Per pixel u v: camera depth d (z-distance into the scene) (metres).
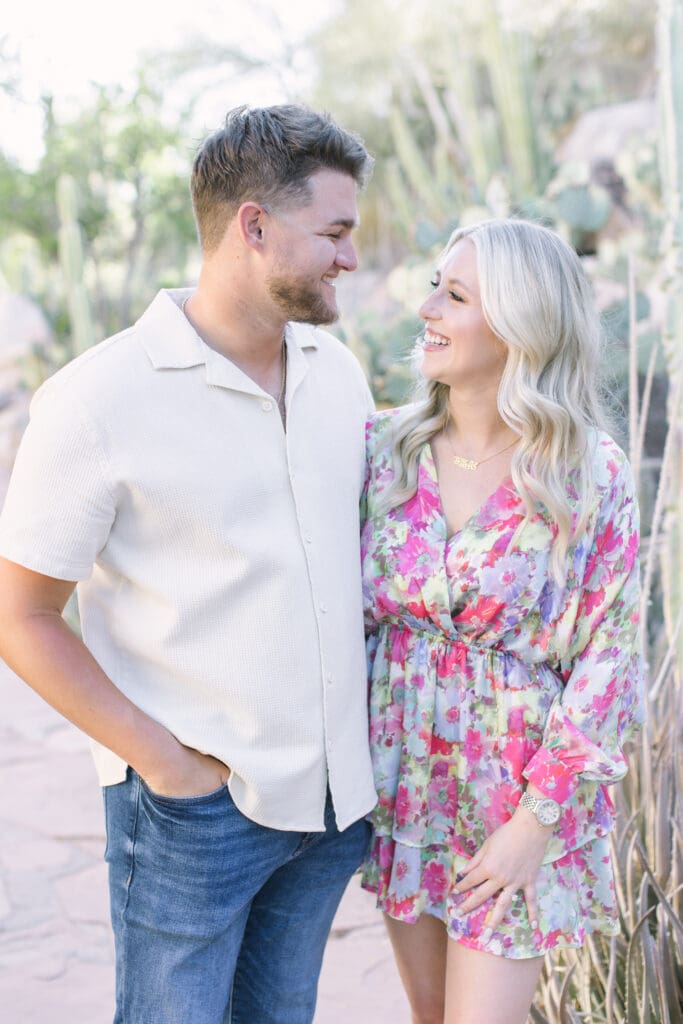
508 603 1.82
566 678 1.92
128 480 1.64
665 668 2.58
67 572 1.63
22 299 9.92
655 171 5.84
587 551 1.83
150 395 1.67
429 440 1.98
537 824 1.80
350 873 1.96
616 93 8.99
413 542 1.90
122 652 1.76
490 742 1.86
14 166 10.45
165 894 1.73
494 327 1.80
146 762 1.67
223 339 1.78
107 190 10.62
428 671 1.91
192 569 1.70
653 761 2.46
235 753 1.70
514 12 9.14
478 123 7.47
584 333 1.85
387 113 9.86
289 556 1.73
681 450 2.83
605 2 9.10
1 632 1.66
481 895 1.82
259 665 1.71
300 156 1.68
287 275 1.72
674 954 2.12
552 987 2.17
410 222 8.20
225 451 1.70
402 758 1.93
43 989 2.80
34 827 3.74
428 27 9.47
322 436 1.85
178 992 1.74
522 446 1.81
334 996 2.78
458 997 1.87
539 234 1.85
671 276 2.93
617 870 2.26
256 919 1.96
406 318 5.04
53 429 1.62
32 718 4.79
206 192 1.75
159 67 10.45
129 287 10.62
